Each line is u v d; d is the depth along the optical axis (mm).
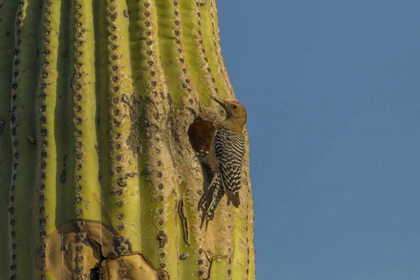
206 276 20984
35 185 20172
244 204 23469
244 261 22516
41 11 22250
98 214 19906
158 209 20359
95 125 20562
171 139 21938
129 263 19844
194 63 23328
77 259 19594
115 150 20328
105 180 20156
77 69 20891
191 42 23422
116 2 21703
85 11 21578
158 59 22078
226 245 21750
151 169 20625
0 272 20453
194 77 23297
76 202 19781
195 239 20969
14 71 21547
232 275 21938
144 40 21766
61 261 19625
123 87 20922
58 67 21188
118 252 19750
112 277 19719
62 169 20234
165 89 21859
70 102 20594
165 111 21625
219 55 25547
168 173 20859
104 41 21344
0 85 22000
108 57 21156
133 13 22016
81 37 21250
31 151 20750
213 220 21922
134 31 21859
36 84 21344
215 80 24234
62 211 19906
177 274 20422
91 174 20094
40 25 21953
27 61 21562
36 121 20750
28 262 19969
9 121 21516
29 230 20141
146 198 20438
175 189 20922
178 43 22734
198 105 22797
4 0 23094
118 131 20484
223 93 24516
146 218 20312
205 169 23906
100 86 20938
